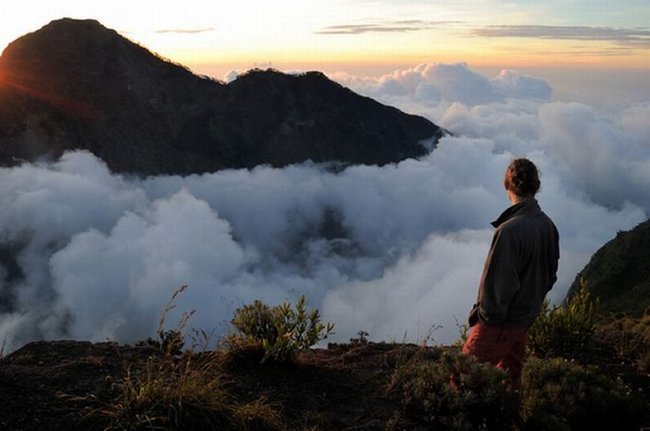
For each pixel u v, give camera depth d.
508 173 4.27
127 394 3.84
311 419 4.13
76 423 3.62
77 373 4.37
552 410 4.27
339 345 6.04
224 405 3.86
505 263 4.04
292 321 5.20
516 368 4.49
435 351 5.65
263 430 3.86
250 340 5.05
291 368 5.01
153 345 5.19
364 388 4.77
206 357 5.02
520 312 4.21
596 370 5.09
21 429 3.51
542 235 4.13
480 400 3.98
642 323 7.86
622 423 4.36
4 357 4.76
